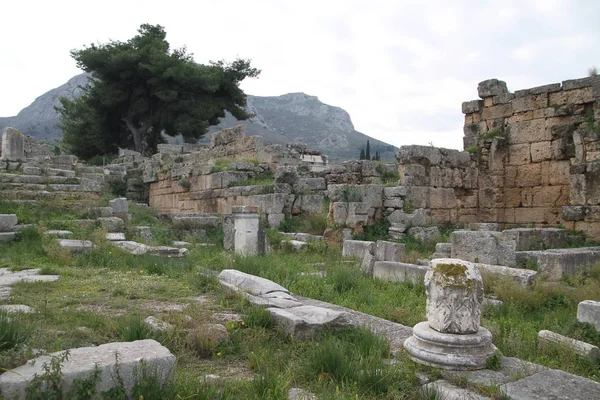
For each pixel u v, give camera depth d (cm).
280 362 509
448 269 513
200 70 4419
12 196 1650
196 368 496
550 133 1761
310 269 1088
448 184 1738
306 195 1753
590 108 1681
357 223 1499
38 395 359
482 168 1872
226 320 620
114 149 4862
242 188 1883
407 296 859
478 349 491
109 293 766
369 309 765
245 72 4669
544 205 1767
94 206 1669
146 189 2925
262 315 629
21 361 397
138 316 592
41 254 1153
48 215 1546
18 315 564
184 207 2394
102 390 383
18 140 2119
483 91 1958
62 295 739
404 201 1573
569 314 741
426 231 1452
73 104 4884
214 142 2727
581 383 448
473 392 436
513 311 761
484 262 990
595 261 1009
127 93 4431
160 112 4519
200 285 848
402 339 585
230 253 1265
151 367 407
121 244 1300
